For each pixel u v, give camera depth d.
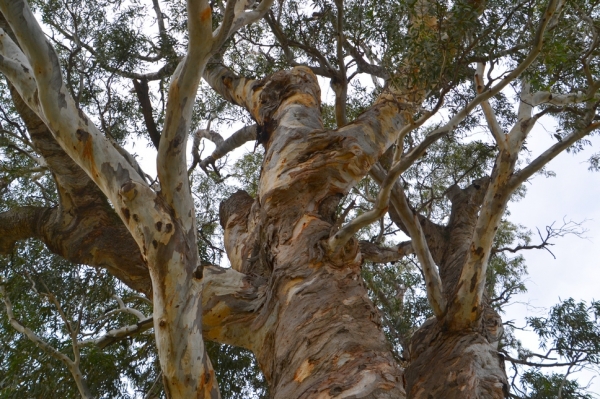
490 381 5.94
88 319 8.10
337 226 4.90
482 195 9.20
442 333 6.50
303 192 5.70
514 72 4.76
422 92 6.07
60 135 4.09
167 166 3.91
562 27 6.28
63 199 6.05
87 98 7.76
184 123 3.90
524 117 6.34
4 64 4.32
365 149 6.17
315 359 4.05
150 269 3.83
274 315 4.78
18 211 6.28
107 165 4.04
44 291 7.83
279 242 5.32
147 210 3.86
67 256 6.08
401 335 9.26
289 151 6.07
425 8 5.58
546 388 8.48
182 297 3.77
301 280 4.75
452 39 5.11
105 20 8.11
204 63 3.87
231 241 6.88
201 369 3.74
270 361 4.65
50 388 7.14
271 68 9.09
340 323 4.27
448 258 8.50
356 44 7.16
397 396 3.71
